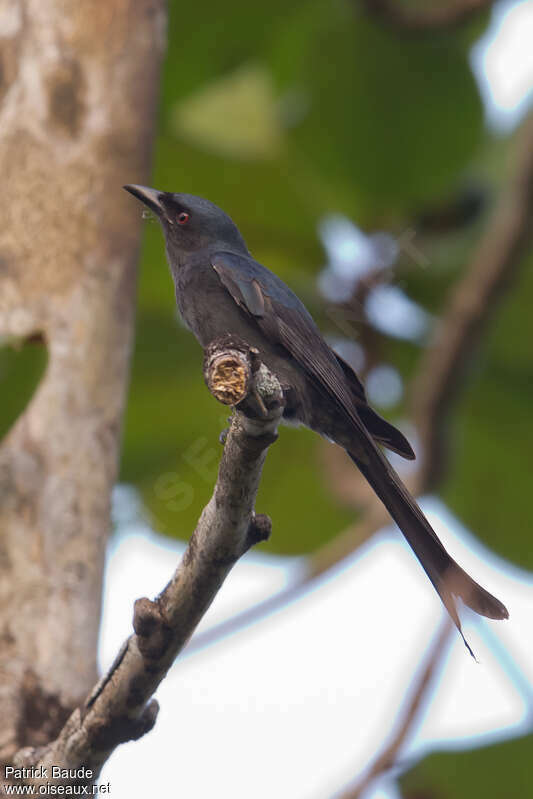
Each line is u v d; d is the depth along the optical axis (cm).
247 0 1259
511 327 1353
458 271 1287
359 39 1277
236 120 1310
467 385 1204
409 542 768
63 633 733
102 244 845
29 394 792
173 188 1316
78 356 809
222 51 1309
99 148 869
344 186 1318
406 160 1312
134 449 1369
